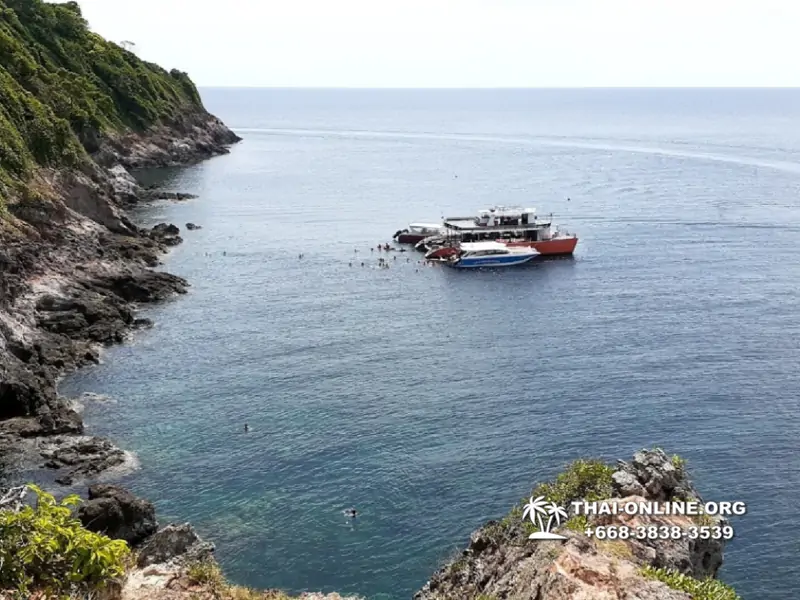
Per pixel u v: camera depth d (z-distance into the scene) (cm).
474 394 6244
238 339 7494
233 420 5762
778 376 6550
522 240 11156
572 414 5875
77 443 5184
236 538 4341
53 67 16600
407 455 5262
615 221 13162
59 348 6769
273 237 12025
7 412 5553
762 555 4231
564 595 2150
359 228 12838
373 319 8200
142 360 6888
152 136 19425
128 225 10850
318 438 5497
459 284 9619
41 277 7881
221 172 18912
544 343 7438
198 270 9994
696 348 7225
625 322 8038
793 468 5088
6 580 2005
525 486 4881
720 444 5397
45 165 9938
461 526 4475
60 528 2122
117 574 2281
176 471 5022
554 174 18712
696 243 11525
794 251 10919
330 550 4262
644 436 5522
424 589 3188
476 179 18100
